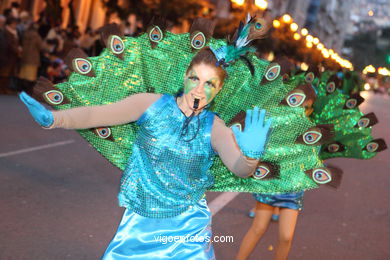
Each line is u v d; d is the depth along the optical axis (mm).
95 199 6801
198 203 3211
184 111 3072
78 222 5832
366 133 4418
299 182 3396
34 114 2846
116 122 3092
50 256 4828
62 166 8211
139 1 23016
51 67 16672
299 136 3342
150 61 3424
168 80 3467
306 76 4020
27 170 7570
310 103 3340
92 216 6113
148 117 3076
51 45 16938
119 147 3432
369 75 120688
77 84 3311
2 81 15859
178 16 23469
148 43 3406
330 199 9258
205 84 2988
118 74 3381
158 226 3117
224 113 3518
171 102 3082
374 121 4262
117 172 8516
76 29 18047
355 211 8656
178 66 3455
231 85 3443
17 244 4953
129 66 3385
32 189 6715
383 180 12195
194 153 3059
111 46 3344
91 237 5469
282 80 3375
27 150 8859
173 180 3096
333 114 4562
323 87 4617
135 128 3383
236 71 3416
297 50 32375
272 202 4742
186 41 3438
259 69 3412
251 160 2883
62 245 5125
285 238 4703
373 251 6641
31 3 24406
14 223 5461
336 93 4566
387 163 15117
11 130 10312
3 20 14914
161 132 3062
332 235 7039
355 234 7273
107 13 23562
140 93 3131
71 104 3326
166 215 3121
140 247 3096
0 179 6883
